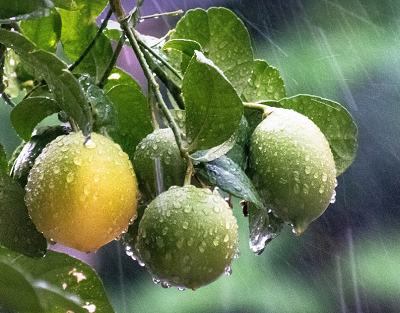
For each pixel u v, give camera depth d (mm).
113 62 1082
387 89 2074
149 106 1083
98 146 1029
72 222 1019
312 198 1048
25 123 1082
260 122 1088
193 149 1036
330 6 2084
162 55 1108
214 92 1021
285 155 1049
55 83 1005
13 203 1033
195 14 1113
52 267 1040
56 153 1025
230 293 1967
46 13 1011
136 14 1062
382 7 2068
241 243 1957
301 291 2047
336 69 2072
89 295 1045
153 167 1052
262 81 1126
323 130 1101
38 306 1039
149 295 2043
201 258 1015
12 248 1032
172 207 1020
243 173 1044
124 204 1028
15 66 1167
